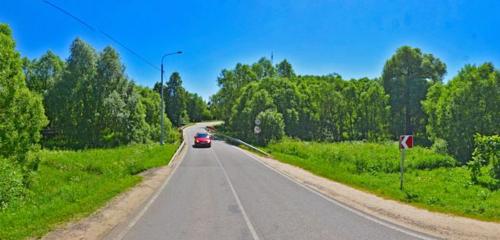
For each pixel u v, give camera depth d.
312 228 9.35
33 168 23.77
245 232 8.93
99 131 56.97
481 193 14.76
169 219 10.31
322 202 12.99
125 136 57.50
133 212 11.27
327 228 9.36
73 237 8.37
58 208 11.29
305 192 15.12
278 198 13.73
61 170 24.31
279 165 25.67
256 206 12.20
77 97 55.94
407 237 8.62
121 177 19.73
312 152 31.44
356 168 22.86
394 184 17.17
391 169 22.81
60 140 57.91
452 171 22.44
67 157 28.31
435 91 52.72
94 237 8.44
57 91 56.16
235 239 8.33
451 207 12.03
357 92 80.88
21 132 24.67
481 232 9.18
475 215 11.06
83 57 56.94
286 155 32.66
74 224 9.47
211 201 13.09
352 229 9.29
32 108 25.34
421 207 12.26
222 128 94.25
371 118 77.81
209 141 43.91
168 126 64.25
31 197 16.52
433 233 9.05
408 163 24.12
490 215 11.03
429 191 15.27
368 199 13.59
